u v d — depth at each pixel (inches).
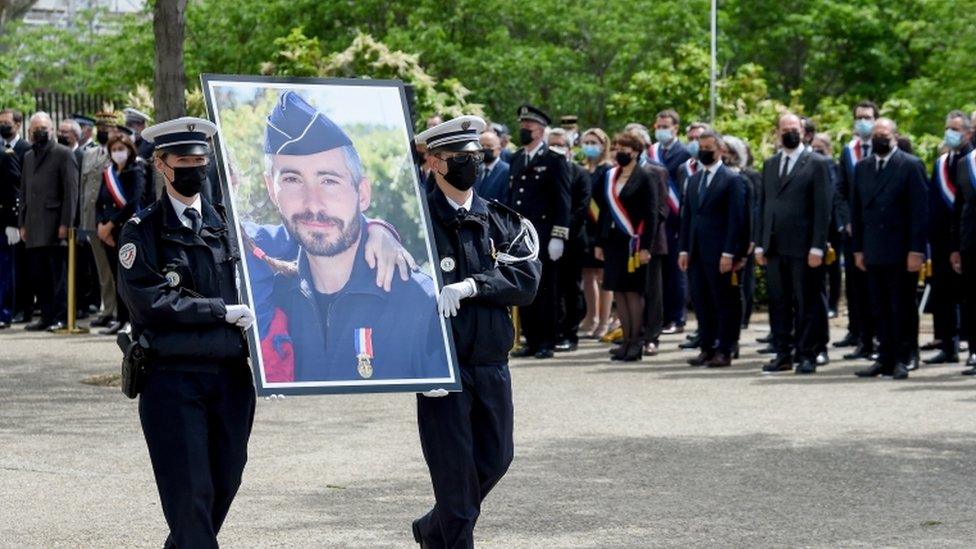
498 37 1160.8
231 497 258.5
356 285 260.5
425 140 270.7
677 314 729.0
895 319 555.5
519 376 567.5
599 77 1218.0
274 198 260.2
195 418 249.9
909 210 550.6
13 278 744.3
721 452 403.2
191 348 248.8
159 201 254.4
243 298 254.1
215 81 261.7
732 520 322.7
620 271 613.0
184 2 535.2
